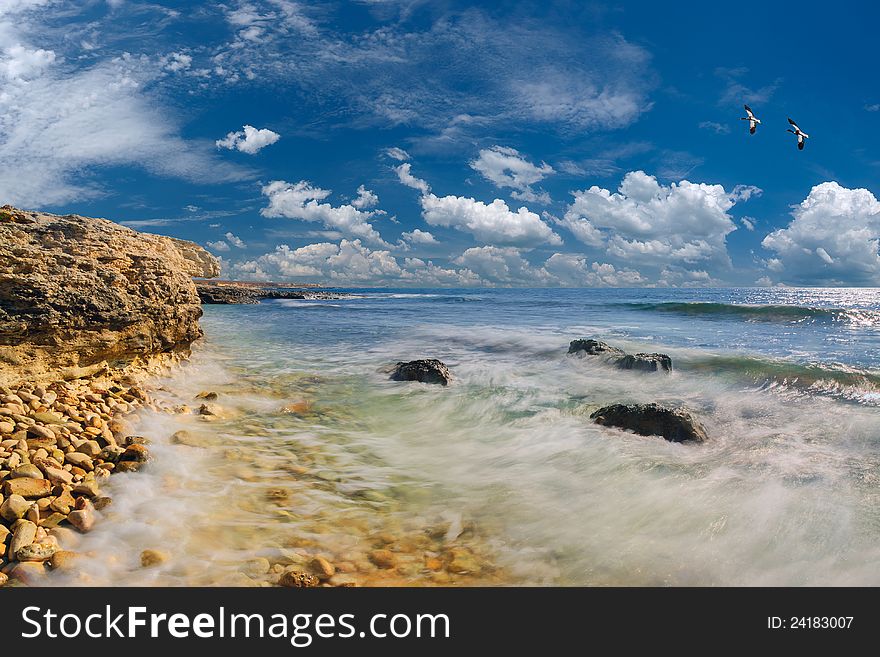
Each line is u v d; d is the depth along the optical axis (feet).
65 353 28.02
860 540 14.34
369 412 29.63
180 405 28.32
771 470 19.71
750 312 97.60
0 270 25.76
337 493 17.88
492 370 42.80
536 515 16.34
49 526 13.91
